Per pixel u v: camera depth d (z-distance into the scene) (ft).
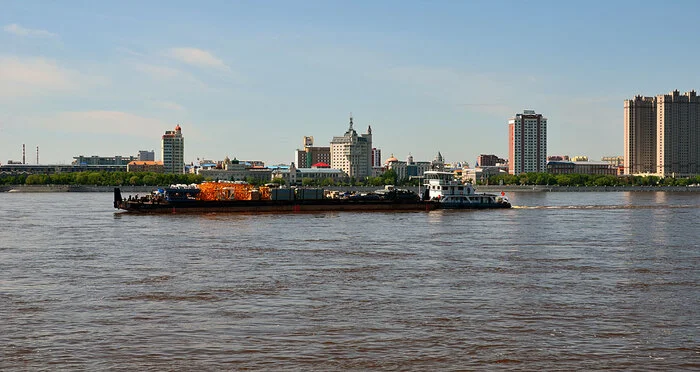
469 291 285.84
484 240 467.11
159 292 282.77
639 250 414.21
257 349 209.26
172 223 604.49
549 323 236.84
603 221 643.45
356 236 490.90
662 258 379.35
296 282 303.89
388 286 295.48
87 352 207.00
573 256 386.52
